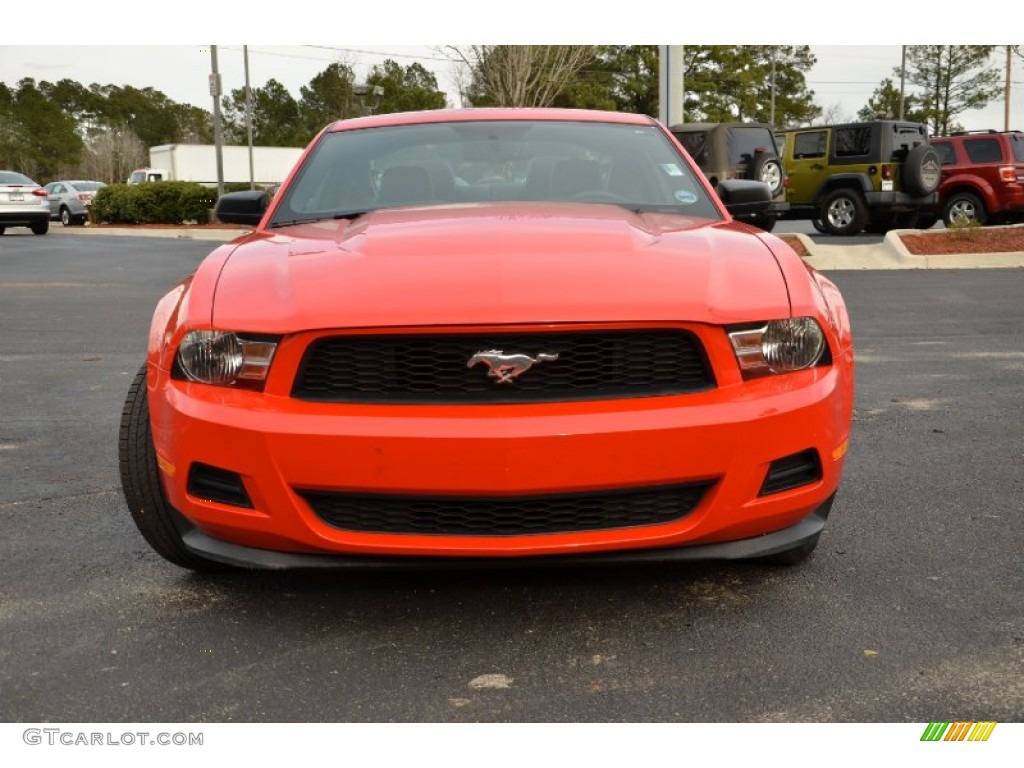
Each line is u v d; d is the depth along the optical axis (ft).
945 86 193.26
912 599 9.82
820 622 9.32
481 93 98.32
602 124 14.14
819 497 9.32
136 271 48.37
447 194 12.54
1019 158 57.36
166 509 10.06
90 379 21.90
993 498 12.98
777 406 8.82
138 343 26.91
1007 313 30.50
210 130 364.38
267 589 10.28
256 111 310.24
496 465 8.32
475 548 8.57
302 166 13.38
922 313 30.73
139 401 10.19
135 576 10.67
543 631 9.20
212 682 8.33
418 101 189.57
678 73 56.03
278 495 8.60
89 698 8.07
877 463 14.67
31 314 32.78
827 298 10.09
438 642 9.02
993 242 48.39
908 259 45.01
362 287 8.92
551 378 8.61
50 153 297.12
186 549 9.88
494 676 8.37
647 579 10.41
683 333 8.76
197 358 9.05
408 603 9.87
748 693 8.02
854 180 57.11
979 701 7.86
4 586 10.39
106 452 15.78
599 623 9.36
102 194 101.71
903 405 18.53
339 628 9.34
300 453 8.47
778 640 8.95
